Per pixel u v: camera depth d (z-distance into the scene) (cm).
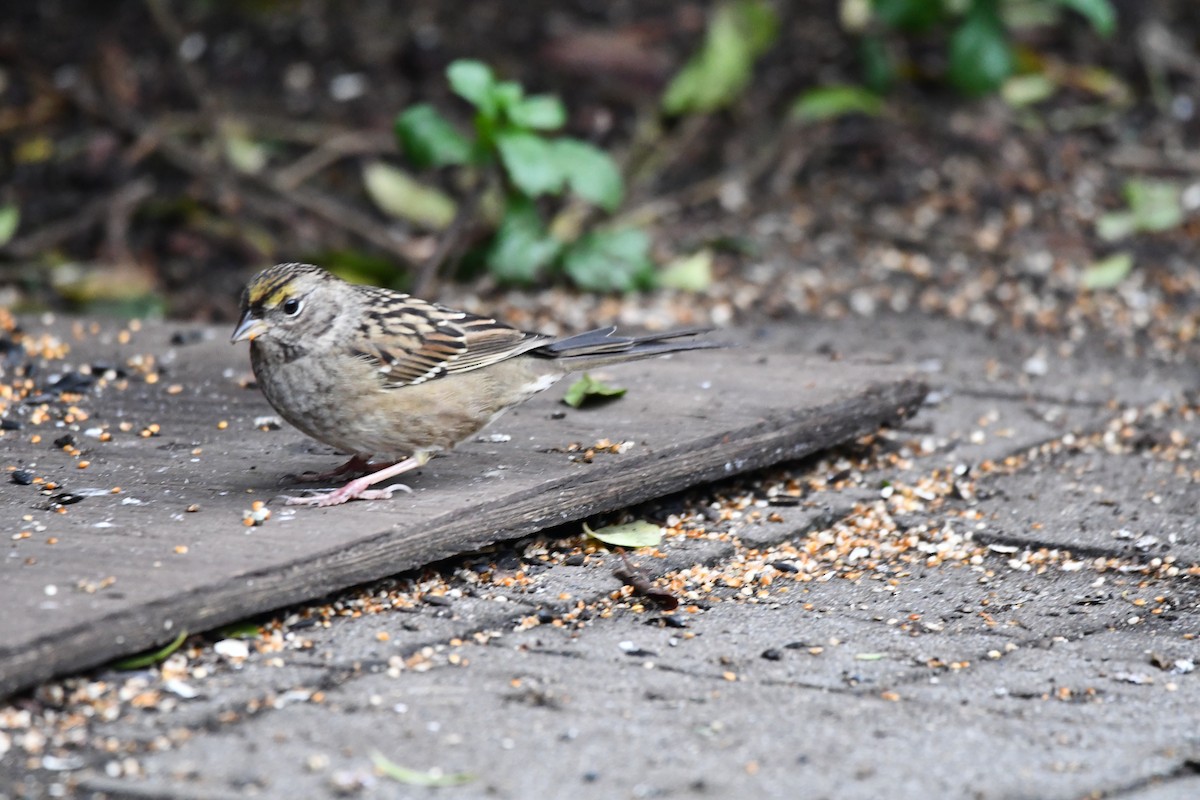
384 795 634
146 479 946
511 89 1458
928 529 1009
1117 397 1280
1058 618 872
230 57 1980
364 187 1803
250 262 1670
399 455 947
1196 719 730
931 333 1450
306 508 884
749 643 818
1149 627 862
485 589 877
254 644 786
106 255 1644
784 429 1053
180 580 768
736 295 1563
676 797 635
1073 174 1795
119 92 1869
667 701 735
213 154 1806
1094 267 1575
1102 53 2031
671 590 895
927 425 1202
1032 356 1388
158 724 698
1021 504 1052
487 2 2108
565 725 704
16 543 823
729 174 1831
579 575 902
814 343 1421
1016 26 2061
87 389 1138
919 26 1805
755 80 1981
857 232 1698
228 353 1234
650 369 1194
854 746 687
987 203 1741
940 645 824
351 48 2002
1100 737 705
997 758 678
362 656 777
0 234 1582
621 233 1591
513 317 1523
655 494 980
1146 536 994
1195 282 1558
